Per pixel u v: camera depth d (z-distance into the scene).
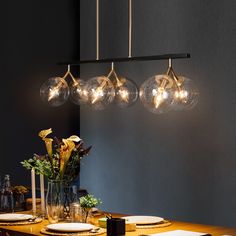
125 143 7.49
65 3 7.70
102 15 7.68
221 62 6.71
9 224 5.23
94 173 7.77
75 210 5.21
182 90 5.20
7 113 7.19
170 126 7.11
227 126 6.66
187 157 6.97
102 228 5.08
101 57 7.68
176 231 4.85
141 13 7.36
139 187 7.36
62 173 5.26
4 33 7.18
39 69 7.45
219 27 6.73
